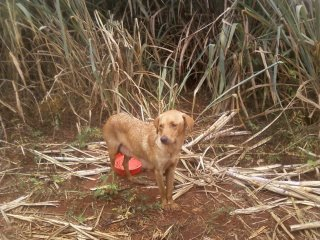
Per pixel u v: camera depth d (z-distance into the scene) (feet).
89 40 7.67
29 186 6.53
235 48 8.60
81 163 7.05
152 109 8.22
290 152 7.19
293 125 7.75
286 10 7.52
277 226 5.69
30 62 8.48
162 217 5.84
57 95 8.33
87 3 9.23
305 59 7.52
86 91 8.39
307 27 7.56
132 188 6.43
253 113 8.25
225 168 6.78
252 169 6.77
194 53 9.31
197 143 7.48
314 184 6.32
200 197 6.23
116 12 9.37
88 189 6.44
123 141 6.10
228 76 8.45
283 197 6.21
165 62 8.46
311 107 7.82
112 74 8.03
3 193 6.42
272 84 7.54
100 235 5.58
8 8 7.55
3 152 7.31
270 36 8.23
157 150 5.60
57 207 6.11
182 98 8.89
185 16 9.60
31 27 7.98
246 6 7.86
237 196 6.22
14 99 8.34
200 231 5.63
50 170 6.90
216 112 8.27
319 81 7.55
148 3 9.44
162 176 5.80
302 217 5.81
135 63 8.61
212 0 9.23
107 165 7.00
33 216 5.92
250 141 7.57
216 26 9.04
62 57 8.12
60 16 7.57
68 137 7.81
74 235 5.61
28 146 7.48
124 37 8.30
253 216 5.86
